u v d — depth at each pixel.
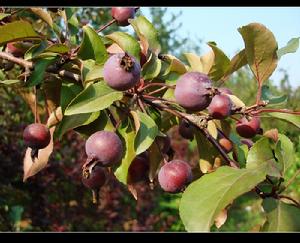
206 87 0.30
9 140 0.86
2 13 0.42
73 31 0.44
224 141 0.40
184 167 0.33
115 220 1.09
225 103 0.32
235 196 0.26
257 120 0.38
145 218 1.20
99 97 0.31
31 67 0.37
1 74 0.42
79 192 0.99
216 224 0.32
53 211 0.95
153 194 1.25
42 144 0.37
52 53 0.37
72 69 0.38
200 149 0.39
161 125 0.38
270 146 0.31
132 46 0.36
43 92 0.39
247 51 0.34
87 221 1.03
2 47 0.41
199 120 0.33
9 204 0.82
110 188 1.09
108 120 0.35
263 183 0.33
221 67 0.40
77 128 0.35
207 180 0.28
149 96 0.35
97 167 0.35
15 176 0.85
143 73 0.36
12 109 0.89
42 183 0.90
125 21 0.44
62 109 0.35
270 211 0.30
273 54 0.34
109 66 0.31
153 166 0.35
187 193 0.27
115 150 0.31
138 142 0.32
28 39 0.38
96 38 0.36
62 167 0.95
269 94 0.42
